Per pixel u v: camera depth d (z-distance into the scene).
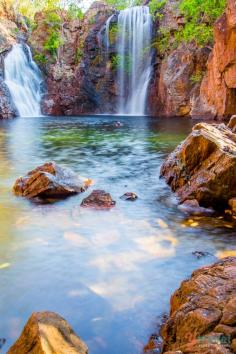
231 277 3.13
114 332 3.17
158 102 32.50
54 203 6.85
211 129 8.28
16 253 4.70
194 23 28.72
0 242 5.05
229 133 8.48
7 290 3.81
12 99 30.67
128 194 7.20
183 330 2.70
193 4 27.92
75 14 36.75
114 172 9.58
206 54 28.38
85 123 24.55
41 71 35.09
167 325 2.89
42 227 5.63
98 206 6.61
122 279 4.02
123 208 6.58
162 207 6.66
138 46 34.25
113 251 4.75
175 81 29.30
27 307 3.53
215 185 6.51
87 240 5.12
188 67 28.91
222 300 2.79
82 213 6.29
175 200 7.07
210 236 5.30
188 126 21.52
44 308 3.51
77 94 34.69
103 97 35.47
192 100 28.56
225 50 23.62
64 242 5.05
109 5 38.72
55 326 2.64
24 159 11.55
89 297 3.68
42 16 35.72
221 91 25.23
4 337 3.11
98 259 4.52
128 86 35.06
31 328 2.62
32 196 7.15
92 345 3.02
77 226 5.67
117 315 3.40
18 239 5.16
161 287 3.86
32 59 35.03
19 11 44.38
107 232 5.43
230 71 23.94
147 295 3.71
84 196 7.30
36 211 6.40
